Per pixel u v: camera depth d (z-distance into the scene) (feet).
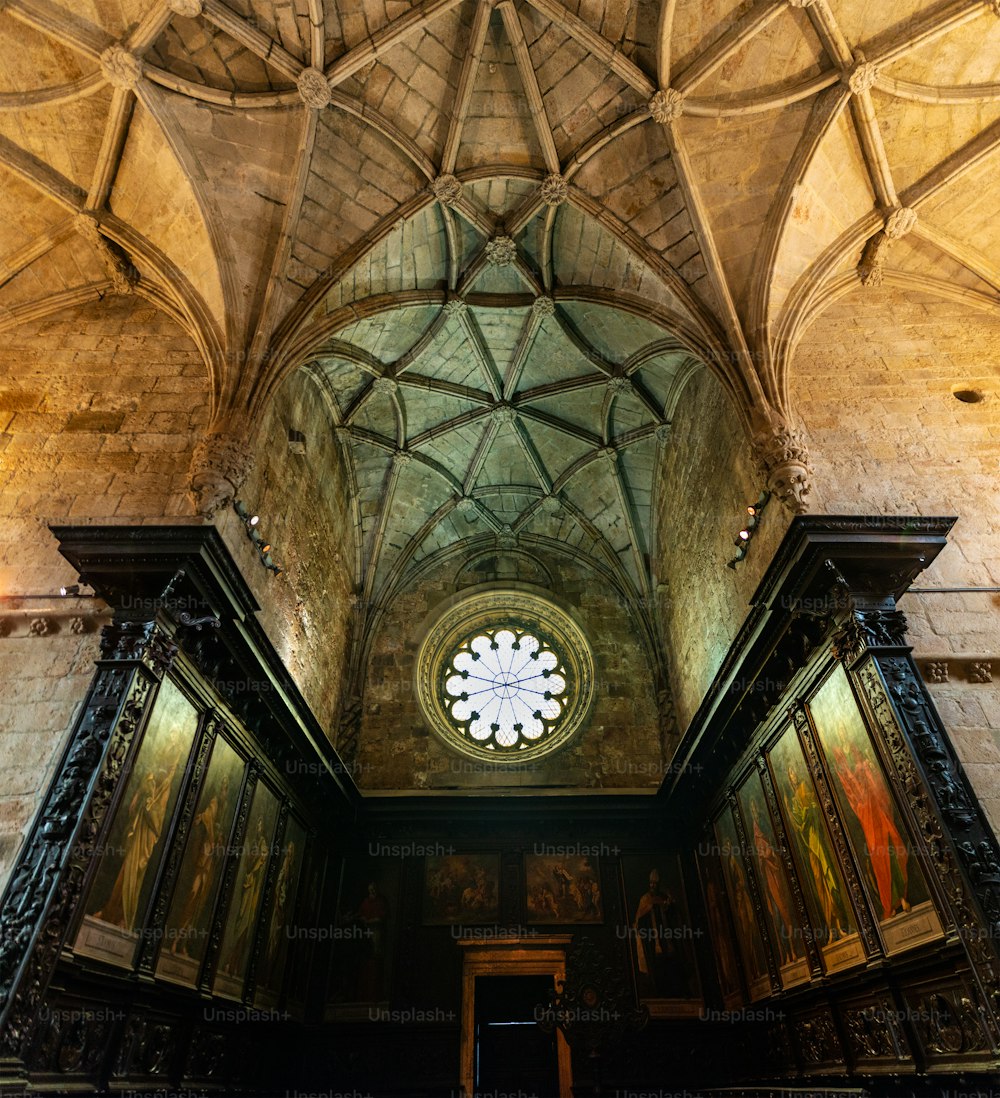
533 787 57.77
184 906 31.53
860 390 39.86
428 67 38.99
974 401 39.06
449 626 66.08
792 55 37.47
